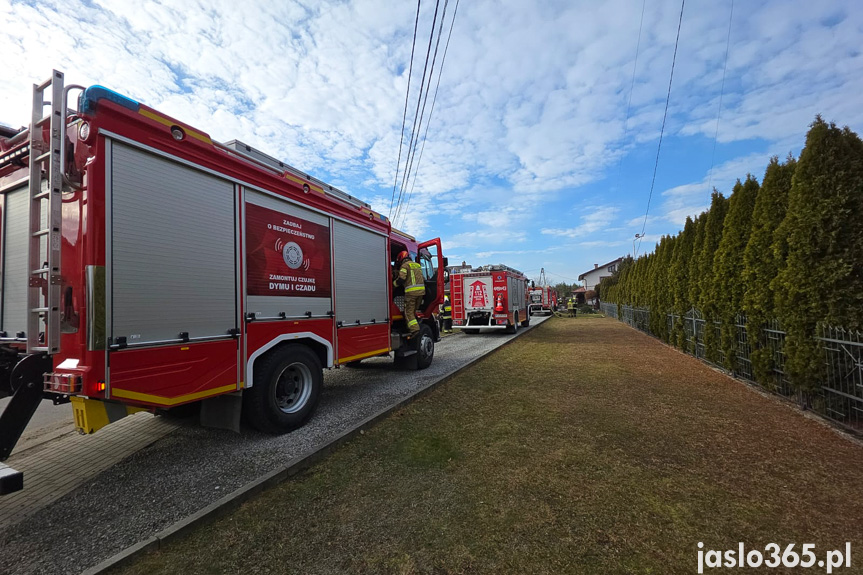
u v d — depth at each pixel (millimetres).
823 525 2529
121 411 3199
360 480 3289
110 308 2932
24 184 3688
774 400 5547
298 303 4914
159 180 3363
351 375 7980
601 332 17000
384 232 7184
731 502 2818
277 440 4340
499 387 6461
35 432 4980
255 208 4355
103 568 2252
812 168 4789
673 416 4836
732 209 7172
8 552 2520
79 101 2900
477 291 16594
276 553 2385
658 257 13461
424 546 2402
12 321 3777
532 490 3035
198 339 3619
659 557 2246
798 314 4957
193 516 2697
